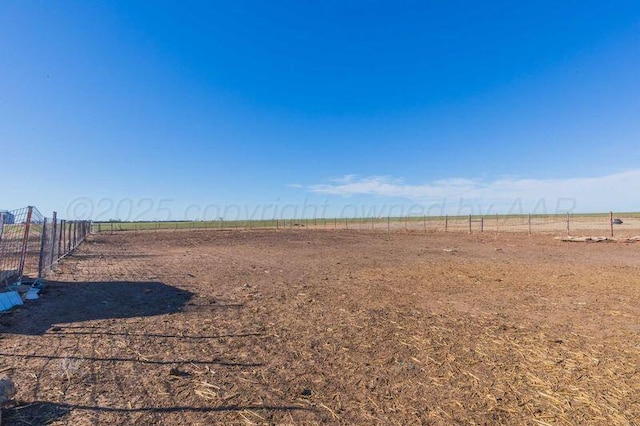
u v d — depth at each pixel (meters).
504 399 3.71
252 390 3.87
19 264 9.07
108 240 30.16
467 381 4.13
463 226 43.75
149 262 15.39
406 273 11.86
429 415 3.41
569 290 9.08
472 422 3.30
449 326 6.19
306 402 3.63
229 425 3.20
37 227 11.61
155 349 5.03
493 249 19.42
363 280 10.65
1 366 4.34
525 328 6.07
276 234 36.47
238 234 37.31
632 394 3.80
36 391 3.72
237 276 11.53
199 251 20.45
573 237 23.45
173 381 4.04
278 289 9.39
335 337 5.62
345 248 21.14
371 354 4.94
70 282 10.46
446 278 10.87
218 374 4.25
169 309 7.34
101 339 5.42
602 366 4.51
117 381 4.01
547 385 4.02
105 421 3.20
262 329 6.02
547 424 3.26
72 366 4.38
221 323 6.35
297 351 5.03
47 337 5.48
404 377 4.23
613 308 7.32
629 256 15.88
